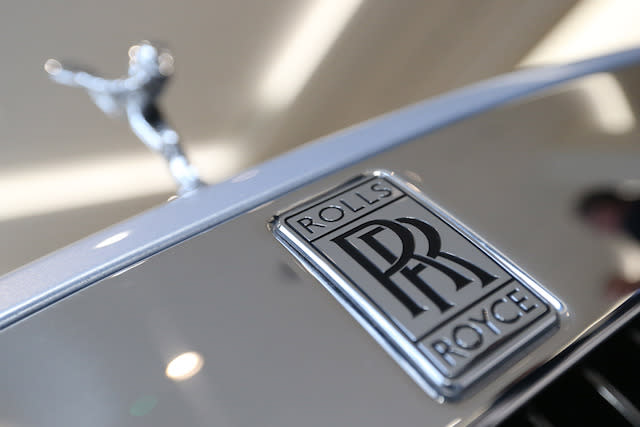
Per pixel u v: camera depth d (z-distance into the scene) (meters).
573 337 0.36
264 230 0.44
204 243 0.43
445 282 0.38
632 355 0.43
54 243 0.85
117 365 0.36
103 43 0.89
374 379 0.34
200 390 0.34
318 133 1.08
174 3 0.93
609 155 0.49
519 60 1.24
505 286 0.38
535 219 0.43
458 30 1.17
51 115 0.87
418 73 1.15
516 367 0.34
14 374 0.36
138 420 0.33
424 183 0.47
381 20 1.10
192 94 0.98
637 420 0.41
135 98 0.63
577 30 1.30
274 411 0.33
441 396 0.33
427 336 0.35
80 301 0.39
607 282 0.39
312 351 0.35
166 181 0.92
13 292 0.41
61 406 0.34
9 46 0.83
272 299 0.38
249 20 0.99
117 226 0.46
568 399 0.42
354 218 0.44
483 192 0.46
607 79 0.59
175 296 0.39
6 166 0.85
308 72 1.07
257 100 1.03
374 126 0.55
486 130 0.53
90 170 0.89
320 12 1.04
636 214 0.43
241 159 1.02
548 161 0.49
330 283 0.39
